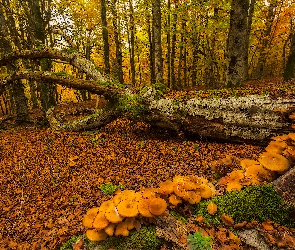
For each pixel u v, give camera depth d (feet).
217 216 10.05
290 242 8.64
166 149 22.18
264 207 9.73
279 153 11.30
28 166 23.08
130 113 25.30
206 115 21.49
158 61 42.29
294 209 9.45
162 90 26.78
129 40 78.18
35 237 13.88
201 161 19.25
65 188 18.71
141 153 22.15
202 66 51.19
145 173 18.80
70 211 15.80
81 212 15.29
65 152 24.68
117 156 22.24
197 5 38.78
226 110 20.66
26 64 44.06
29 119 39.81
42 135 30.94
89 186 18.28
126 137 26.27
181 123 22.85
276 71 127.44
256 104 19.35
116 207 9.89
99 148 24.40
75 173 20.58
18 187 19.93
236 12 28.60
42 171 21.70
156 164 19.89
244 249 8.89
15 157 25.44
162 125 24.12
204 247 7.93
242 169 13.01
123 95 26.48
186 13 43.29
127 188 17.08
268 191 10.01
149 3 52.16
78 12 55.01
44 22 44.42
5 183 20.85
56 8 46.65
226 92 24.71
